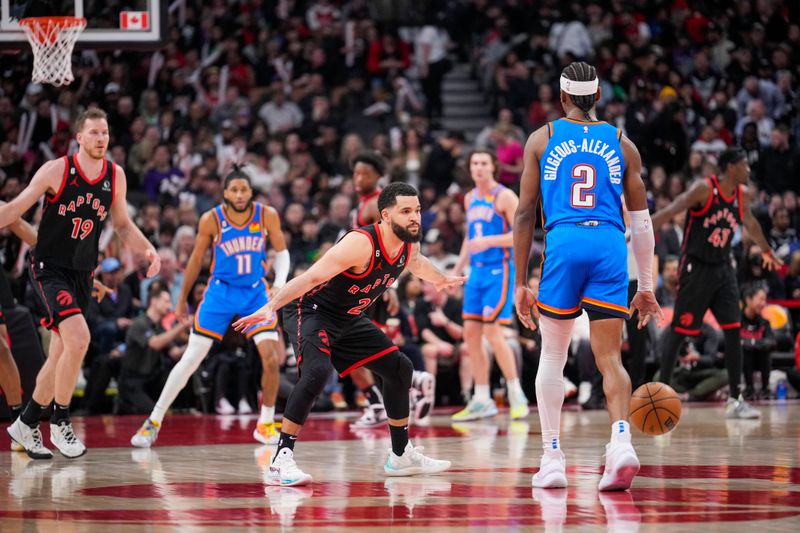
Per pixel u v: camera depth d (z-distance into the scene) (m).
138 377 24.98
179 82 39.97
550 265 10.86
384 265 11.70
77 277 14.89
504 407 26.23
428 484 11.31
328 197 33.59
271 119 40.09
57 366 14.38
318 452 15.00
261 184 35.56
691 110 42.53
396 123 42.53
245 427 20.41
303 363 11.75
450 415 23.20
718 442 15.73
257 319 11.02
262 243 17.30
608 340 10.69
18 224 15.45
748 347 26.75
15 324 20.70
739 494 10.33
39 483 11.66
